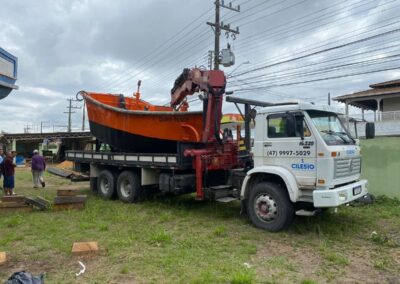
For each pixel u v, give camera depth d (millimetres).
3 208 9133
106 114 11883
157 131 10648
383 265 5496
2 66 11023
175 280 4789
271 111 7625
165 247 6270
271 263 5543
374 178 10914
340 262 5602
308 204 7656
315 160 6918
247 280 4645
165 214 8812
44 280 4777
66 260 5609
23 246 6367
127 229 7523
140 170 10836
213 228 7652
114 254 5840
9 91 11859
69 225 7895
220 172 9375
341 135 7574
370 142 11000
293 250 6215
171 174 9750
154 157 9906
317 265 5500
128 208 9859
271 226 7359
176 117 10102
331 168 6785
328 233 7152
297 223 7871
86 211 9312
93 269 5215
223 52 21578
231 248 6266
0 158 13430
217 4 21828
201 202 10500
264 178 7801
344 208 9430
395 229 7637
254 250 6121
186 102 11000
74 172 13555
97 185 12531
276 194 7301
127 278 4871
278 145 7484
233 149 9414
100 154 12055
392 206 9781
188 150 9125
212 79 9133
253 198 7723
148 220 8430
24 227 7711
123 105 12945
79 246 5945
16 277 4070
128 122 11266
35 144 47656
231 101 8562
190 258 5652
